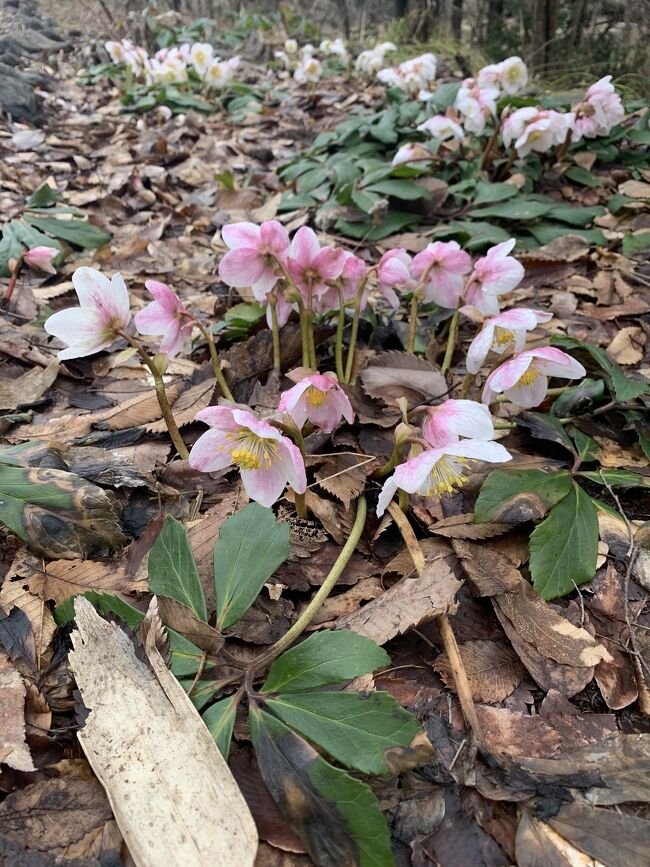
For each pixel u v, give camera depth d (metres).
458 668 0.34
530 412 0.51
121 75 2.06
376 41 2.73
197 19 3.05
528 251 0.85
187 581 0.34
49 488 0.40
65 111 1.68
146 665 0.31
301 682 0.31
